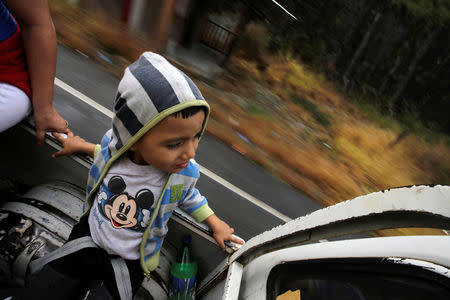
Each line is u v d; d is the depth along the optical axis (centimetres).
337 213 85
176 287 155
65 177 171
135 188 116
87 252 125
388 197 71
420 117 1459
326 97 1167
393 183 778
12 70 129
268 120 736
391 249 95
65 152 147
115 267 122
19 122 147
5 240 144
